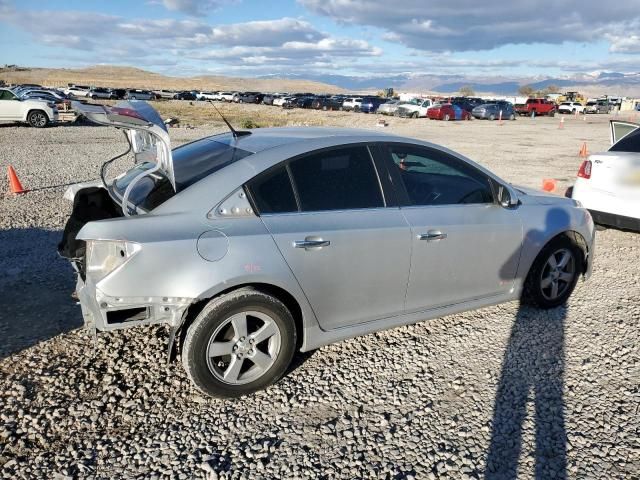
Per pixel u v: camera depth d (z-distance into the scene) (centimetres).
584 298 508
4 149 1493
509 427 311
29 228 693
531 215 440
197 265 303
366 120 3766
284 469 273
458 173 410
